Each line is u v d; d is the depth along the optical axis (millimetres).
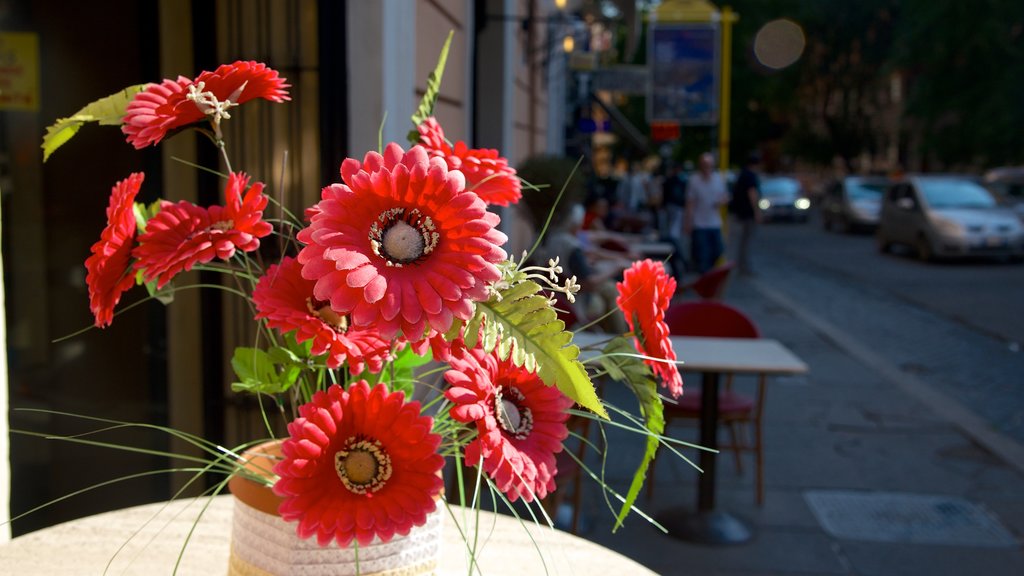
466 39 5031
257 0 3303
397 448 1104
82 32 3531
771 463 5660
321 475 1092
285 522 1217
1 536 1916
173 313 3576
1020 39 28359
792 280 15406
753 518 4770
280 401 1359
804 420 6668
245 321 3535
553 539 1886
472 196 1057
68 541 1748
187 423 3613
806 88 43000
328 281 1019
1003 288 14219
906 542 4512
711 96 15172
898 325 11008
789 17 38812
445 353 1108
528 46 9453
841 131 42844
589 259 7645
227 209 1215
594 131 16766
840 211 25922
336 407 1087
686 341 4602
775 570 4184
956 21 28172
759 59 24297
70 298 3707
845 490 5215
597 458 5543
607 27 10086
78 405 3701
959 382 8078
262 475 1276
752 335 4867
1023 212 17500
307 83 3266
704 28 15094
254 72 1228
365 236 1041
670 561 4246
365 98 3188
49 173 3648
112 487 3684
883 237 19672
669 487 5160
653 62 15195
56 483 3693
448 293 1016
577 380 1067
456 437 1372
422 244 1055
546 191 5578
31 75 3551
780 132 40344
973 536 4605
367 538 1088
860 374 8203
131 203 1247
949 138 29406
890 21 39562
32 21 3529
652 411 1354
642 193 25266
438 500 1308
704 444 4539
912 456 5867
